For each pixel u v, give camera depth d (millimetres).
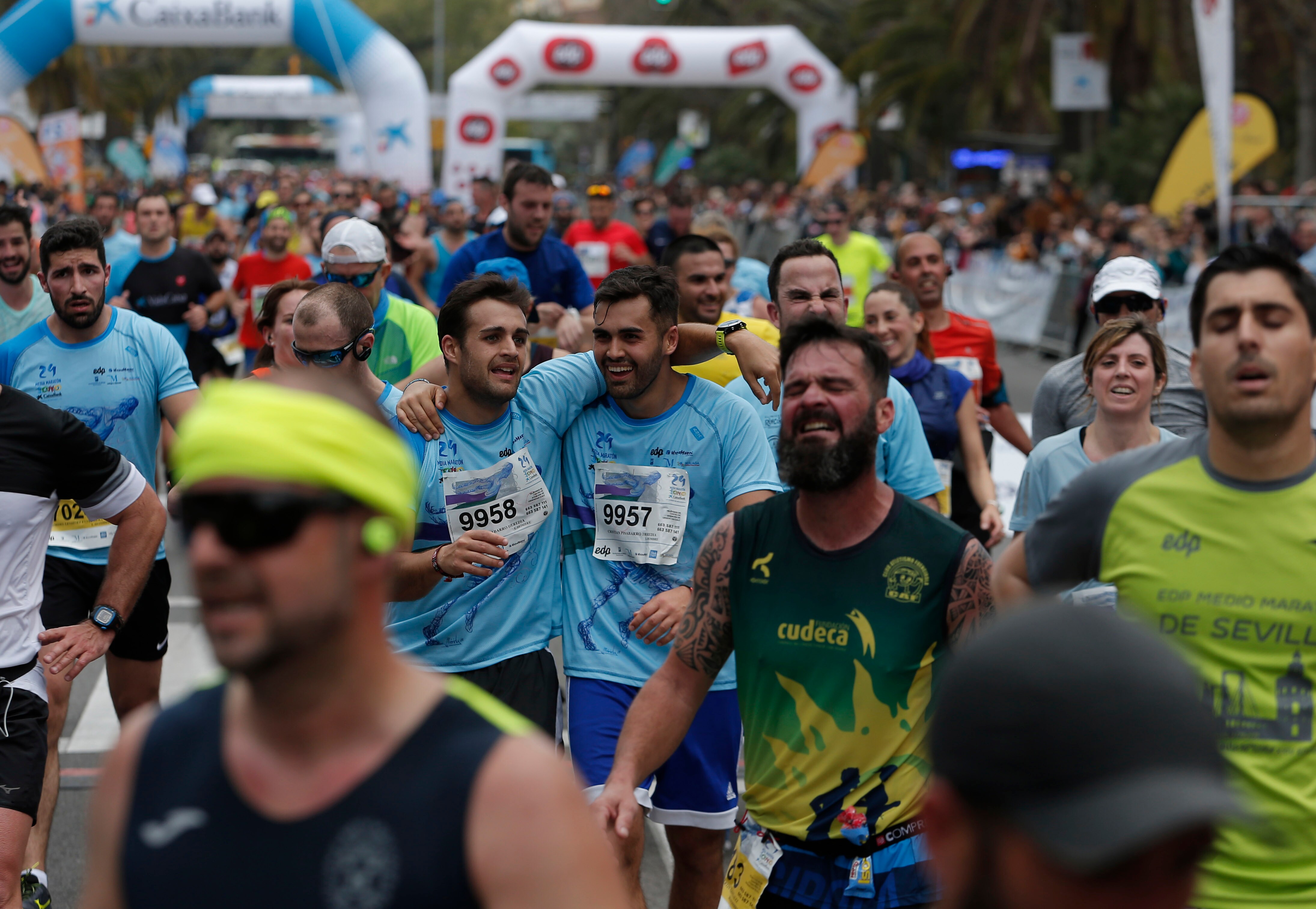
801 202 80625
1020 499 10688
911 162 123125
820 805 7180
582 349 14781
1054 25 78875
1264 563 5949
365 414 3713
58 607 11242
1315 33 68000
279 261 25312
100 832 3887
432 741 3682
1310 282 5863
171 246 22609
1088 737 2682
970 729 2795
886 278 29828
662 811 9656
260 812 3666
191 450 3564
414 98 77062
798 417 6953
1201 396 12570
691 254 13773
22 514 8984
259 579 3523
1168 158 42656
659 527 9930
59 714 10445
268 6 74500
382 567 3732
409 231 26453
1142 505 6184
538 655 9875
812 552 7148
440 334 9680
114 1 72188
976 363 16078
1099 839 2625
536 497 9867
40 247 11664
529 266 18062
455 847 3584
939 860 2957
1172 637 6102
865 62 88875
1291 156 80938
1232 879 5906
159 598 11875
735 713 9680
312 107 149875
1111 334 10195
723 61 81250
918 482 11172
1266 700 5965
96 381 11836
